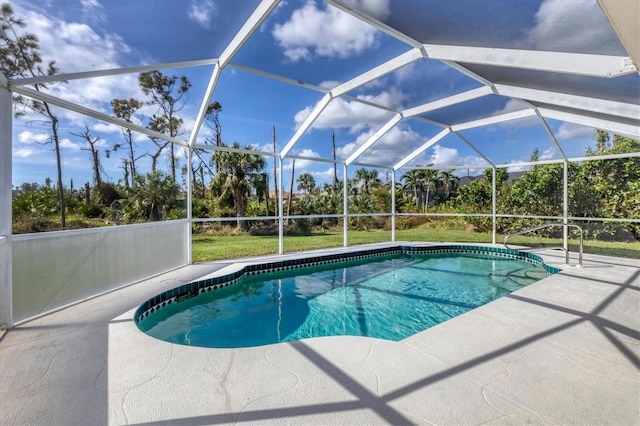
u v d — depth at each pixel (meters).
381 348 2.62
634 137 5.78
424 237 12.24
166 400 1.95
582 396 1.95
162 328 4.04
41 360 2.49
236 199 15.03
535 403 1.88
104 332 3.06
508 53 3.37
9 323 3.14
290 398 1.95
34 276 3.47
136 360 2.48
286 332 3.98
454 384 2.09
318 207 15.98
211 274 5.49
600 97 3.95
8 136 3.09
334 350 2.60
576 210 8.56
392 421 1.73
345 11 3.51
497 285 6.00
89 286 4.15
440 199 12.41
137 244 5.01
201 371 2.30
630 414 1.78
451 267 7.45
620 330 2.98
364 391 2.01
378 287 5.91
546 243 8.80
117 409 1.88
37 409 1.89
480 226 11.05
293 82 5.38
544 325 3.11
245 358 2.49
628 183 7.66
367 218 14.45
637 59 1.53
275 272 6.64
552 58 3.06
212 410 1.85
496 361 2.40
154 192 6.04
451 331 2.97
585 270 5.53
